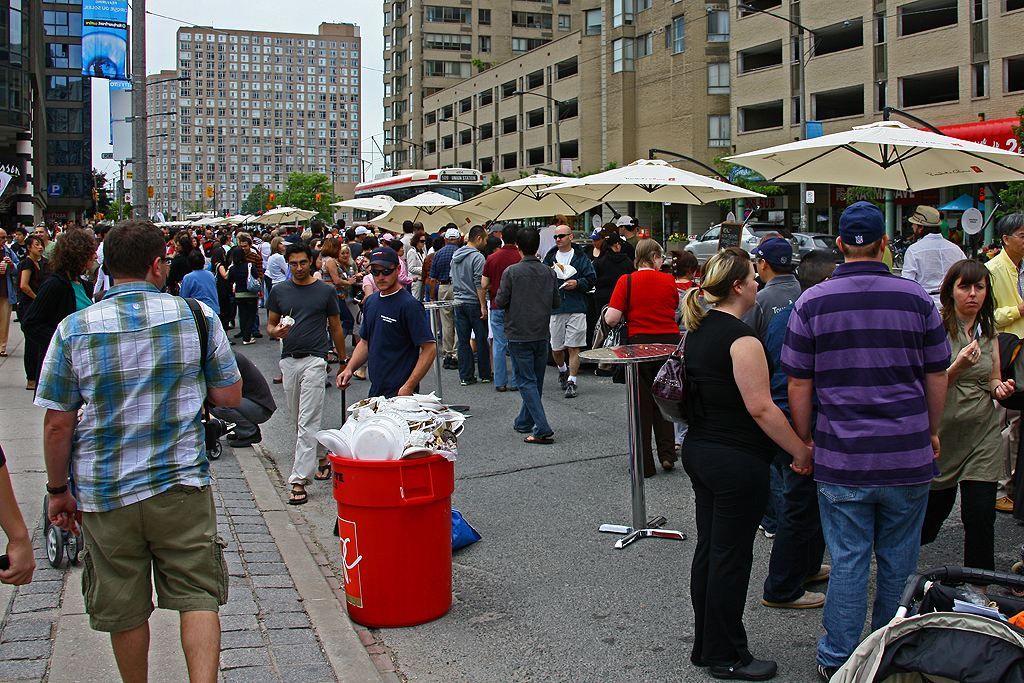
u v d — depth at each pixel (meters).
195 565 3.05
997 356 4.29
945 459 4.28
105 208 83.06
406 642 4.09
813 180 6.89
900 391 3.39
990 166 6.17
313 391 6.26
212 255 15.20
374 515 4.16
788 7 40.00
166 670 3.59
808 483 4.23
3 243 12.84
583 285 9.73
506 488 6.45
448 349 12.37
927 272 7.72
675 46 47.19
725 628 3.66
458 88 77.31
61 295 6.69
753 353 3.57
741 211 41.84
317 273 11.73
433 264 12.30
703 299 3.82
